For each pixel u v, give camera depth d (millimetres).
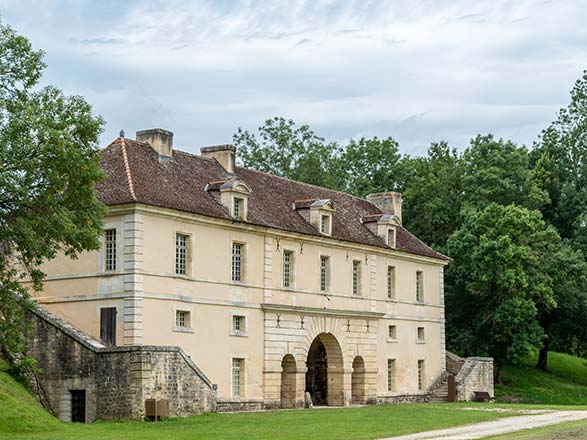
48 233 33469
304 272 50531
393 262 58750
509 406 49031
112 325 40469
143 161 44594
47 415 34062
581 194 75250
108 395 37438
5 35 34531
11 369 38750
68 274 42062
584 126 77688
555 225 76938
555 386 71250
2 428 31156
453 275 67938
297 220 51312
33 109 33500
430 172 75625
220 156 50594
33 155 33062
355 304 54344
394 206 62594
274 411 43156
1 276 34656
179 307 42281
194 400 39188
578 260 67812
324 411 43125
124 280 40344
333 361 53062
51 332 39125
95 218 34438
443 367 62875
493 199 70625
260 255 47594
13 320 34031
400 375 58188
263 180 53125
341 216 56719
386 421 37219
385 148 83188
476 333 68875
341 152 85000
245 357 45875
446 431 33375
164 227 42000
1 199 32812
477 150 73250
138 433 31812
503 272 63719
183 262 43219
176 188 44375
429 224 73438
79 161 33094
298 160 81312
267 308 47281
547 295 64875
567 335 74750
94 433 31734
